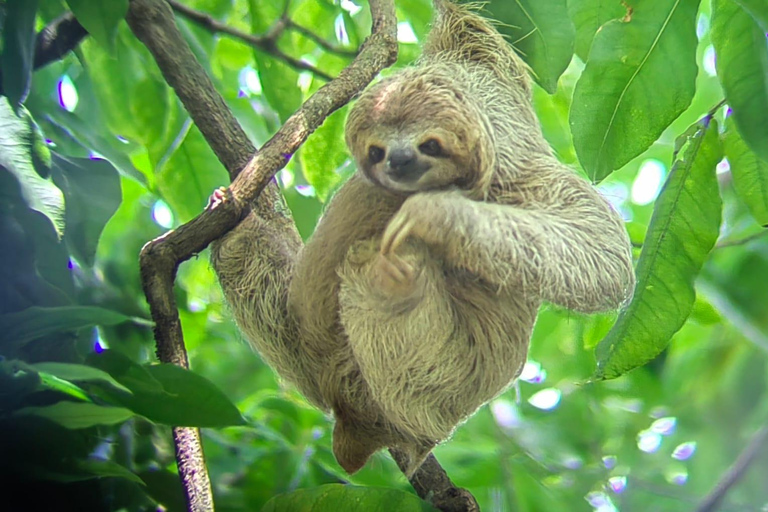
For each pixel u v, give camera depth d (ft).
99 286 28.78
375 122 22.26
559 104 33.06
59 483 18.84
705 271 33.47
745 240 33.76
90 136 26.04
